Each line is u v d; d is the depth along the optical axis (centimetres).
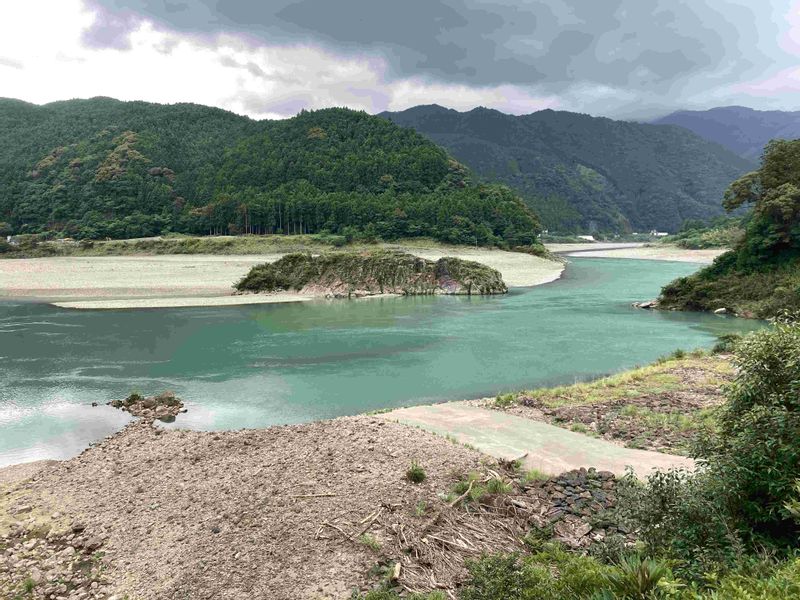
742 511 874
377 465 1505
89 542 1267
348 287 7181
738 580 698
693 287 5903
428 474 1453
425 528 1184
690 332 4488
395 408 2506
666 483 955
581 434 1858
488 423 1977
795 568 655
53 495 1550
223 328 4675
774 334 980
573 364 3419
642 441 1820
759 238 5741
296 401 2677
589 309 5881
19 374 3222
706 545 838
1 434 2230
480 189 19550
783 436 850
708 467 991
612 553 991
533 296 7119
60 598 1084
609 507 1270
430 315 5441
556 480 1433
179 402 2641
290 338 4259
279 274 7331
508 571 934
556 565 1029
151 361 3525
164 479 1566
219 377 3138
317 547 1130
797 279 5275
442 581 1026
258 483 1442
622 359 3550
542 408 2289
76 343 4072
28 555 1247
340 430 1845
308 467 1520
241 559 1110
